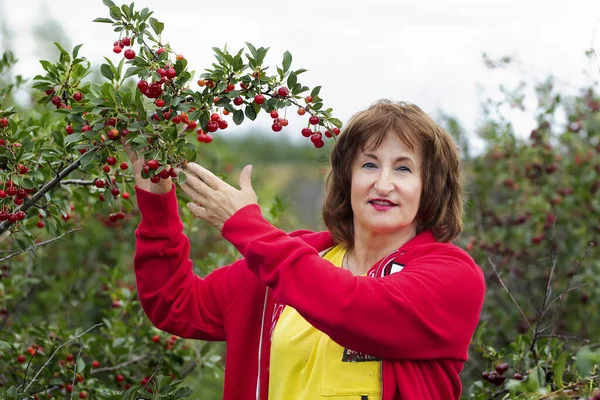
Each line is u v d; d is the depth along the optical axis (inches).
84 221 152.7
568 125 195.8
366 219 87.0
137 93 85.8
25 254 160.7
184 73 86.8
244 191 88.0
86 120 90.2
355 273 91.1
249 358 91.2
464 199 102.3
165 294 94.4
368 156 87.7
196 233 185.2
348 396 80.7
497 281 177.6
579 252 183.0
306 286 79.6
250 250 82.7
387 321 78.8
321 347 83.4
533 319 169.5
